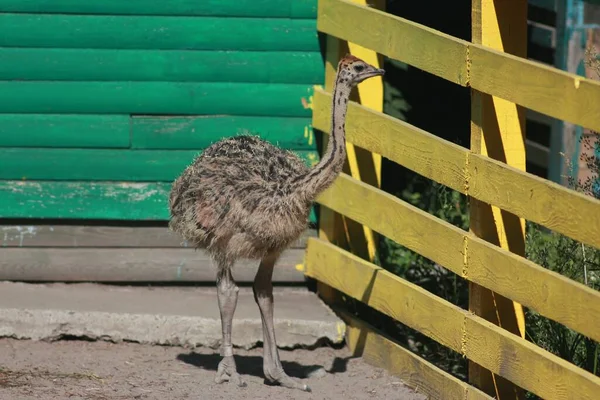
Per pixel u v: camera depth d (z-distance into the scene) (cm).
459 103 1456
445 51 990
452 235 987
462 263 972
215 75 1317
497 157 966
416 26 1036
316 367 1112
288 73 1321
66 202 1314
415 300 1052
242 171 1014
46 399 991
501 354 917
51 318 1186
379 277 1117
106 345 1187
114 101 1312
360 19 1152
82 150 1316
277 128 1329
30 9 1291
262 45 1315
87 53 1304
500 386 973
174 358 1153
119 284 1336
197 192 1028
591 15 1466
